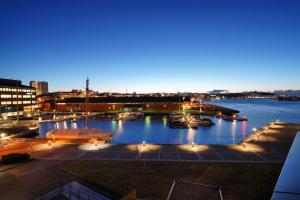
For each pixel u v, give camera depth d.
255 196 23.17
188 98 184.50
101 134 57.50
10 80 157.50
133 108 178.62
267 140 47.94
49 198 22.91
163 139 85.00
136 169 31.02
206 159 34.88
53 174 29.53
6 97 139.75
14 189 25.19
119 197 23.36
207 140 82.75
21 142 48.41
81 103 183.38
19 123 83.56
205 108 195.00
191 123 110.69
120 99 185.38
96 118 148.88
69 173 29.84
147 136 90.38
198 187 21.94
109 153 38.81
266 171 29.77
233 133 95.75
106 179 27.70
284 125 68.75
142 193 24.06
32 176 28.83
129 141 82.38
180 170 30.48
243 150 39.94
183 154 37.69
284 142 46.12
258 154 37.41
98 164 33.19
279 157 35.75
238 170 30.23
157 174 29.22
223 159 34.81
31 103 167.50
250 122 131.62
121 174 29.27
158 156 36.75
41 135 96.94
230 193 23.84
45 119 138.00
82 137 54.91
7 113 140.00
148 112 168.88
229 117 140.38
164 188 25.20
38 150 41.41
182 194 20.48
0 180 27.67
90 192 24.25
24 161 34.50
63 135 55.53
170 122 117.31
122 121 134.38
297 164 10.30
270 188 24.89
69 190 24.70
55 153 39.22
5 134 68.69
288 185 8.45
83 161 34.59
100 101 183.62
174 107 175.75
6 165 32.84
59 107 184.88
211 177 28.03
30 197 23.33
